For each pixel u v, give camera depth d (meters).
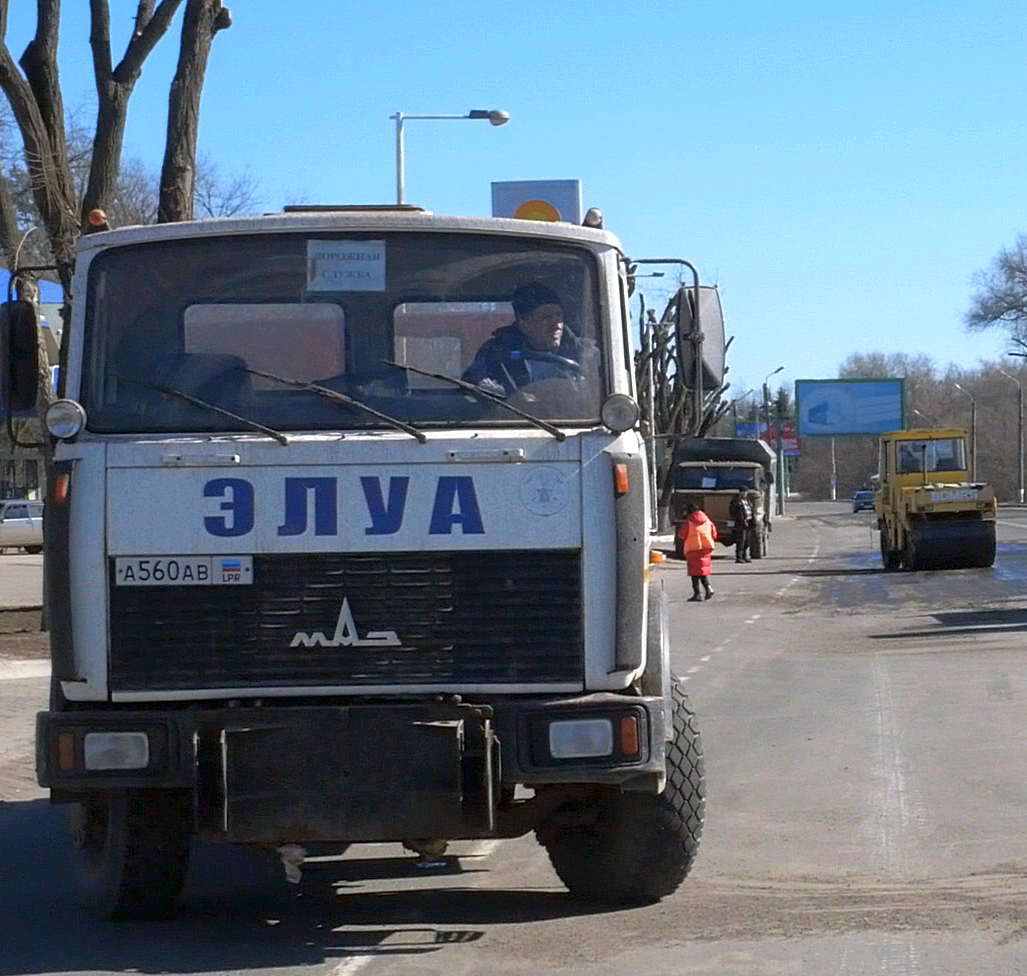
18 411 6.84
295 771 5.95
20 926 6.92
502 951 6.25
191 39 18.77
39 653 17.89
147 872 6.76
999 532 60.31
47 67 19.08
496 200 20.00
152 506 6.12
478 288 6.46
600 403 6.35
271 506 6.11
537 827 6.84
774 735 12.46
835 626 23.98
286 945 6.42
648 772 6.05
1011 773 10.30
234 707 6.04
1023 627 21.98
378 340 6.41
